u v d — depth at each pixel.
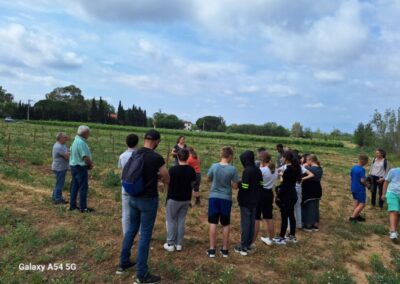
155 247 6.49
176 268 5.59
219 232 7.80
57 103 110.88
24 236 6.31
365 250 7.53
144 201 5.04
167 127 119.44
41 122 71.88
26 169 12.98
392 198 8.18
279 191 7.36
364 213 10.78
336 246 7.47
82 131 7.88
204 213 9.33
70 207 8.13
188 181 6.28
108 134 44.78
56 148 8.66
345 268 6.36
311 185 8.52
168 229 6.37
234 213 9.66
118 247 6.30
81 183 8.00
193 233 7.61
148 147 5.22
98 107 123.19
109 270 5.48
